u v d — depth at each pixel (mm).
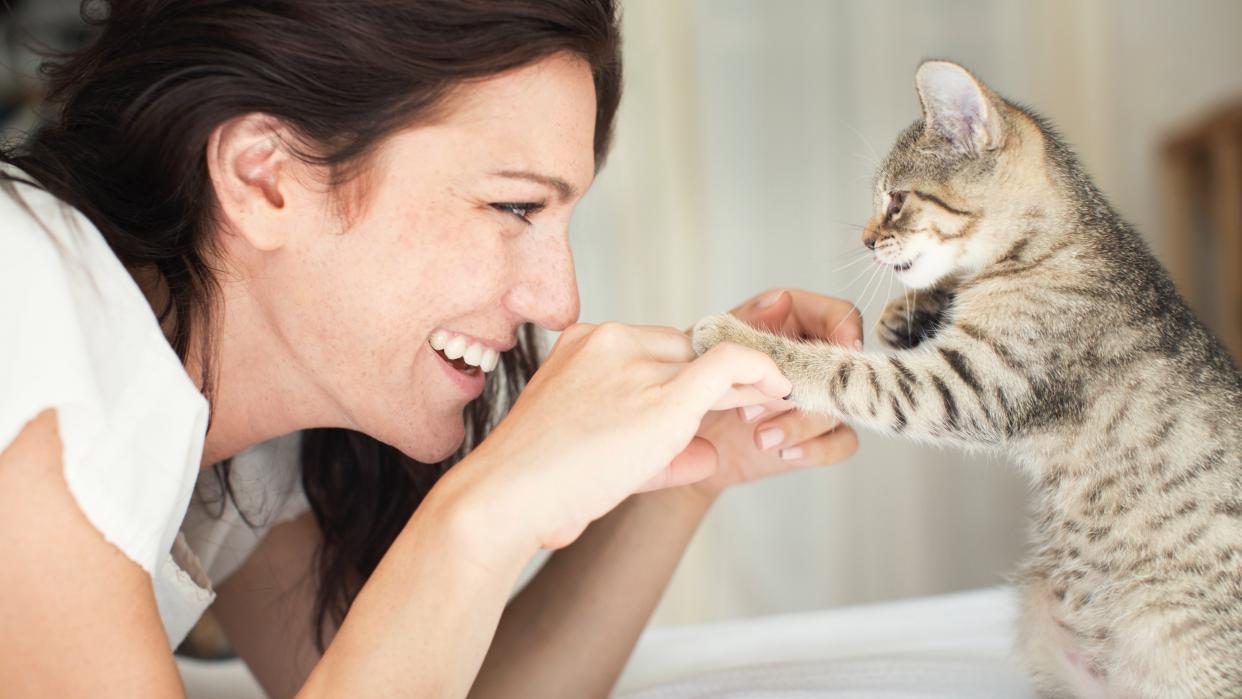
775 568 4172
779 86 4199
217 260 1207
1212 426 1562
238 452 1438
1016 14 4215
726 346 1121
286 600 1690
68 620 950
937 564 4160
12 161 1164
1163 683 1552
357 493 1616
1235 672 1508
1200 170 4086
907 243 1870
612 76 1385
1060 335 1612
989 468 4129
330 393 1285
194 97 1095
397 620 1018
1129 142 4285
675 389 1086
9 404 914
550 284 1259
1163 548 1538
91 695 963
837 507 4164
